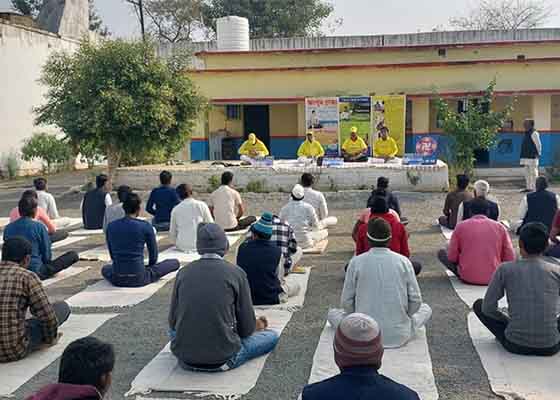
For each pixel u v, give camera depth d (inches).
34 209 321.1
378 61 905.5
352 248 418.3
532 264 216.1
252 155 737.6
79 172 1102.4
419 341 232.2
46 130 1108.5
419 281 328.2
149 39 728.3
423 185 630.5
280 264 282.5
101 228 498.0
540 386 193.9
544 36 1120.2
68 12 1312.7
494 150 898.1
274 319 264.7
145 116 682.8
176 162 778.2
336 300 297.1
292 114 978.1
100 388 111.5
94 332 255.8
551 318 214.4
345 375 117.3
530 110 885.2
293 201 399.5
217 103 869.2
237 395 194.2
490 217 346.0
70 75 708.0
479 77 828.0
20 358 222.4
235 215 472.7
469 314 267.9
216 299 203.5
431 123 904.3
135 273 319.6
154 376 207.6
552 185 712.4
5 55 994.7
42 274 323.9
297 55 923.4
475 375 205.6
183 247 402.0
